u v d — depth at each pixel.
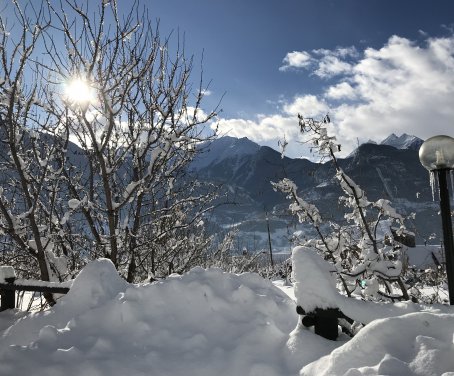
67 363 3.51
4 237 6.80
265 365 3.42
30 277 7.23
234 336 3.92
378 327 3.12
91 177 6.80
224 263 11.30
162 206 7.53
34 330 4.40
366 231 6.01
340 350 3.10
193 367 3.55
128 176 7.22
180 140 6.39
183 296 4.34
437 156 4.24
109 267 4.95
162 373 3.47
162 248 7.93
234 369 3.48
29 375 3.38
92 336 3.97
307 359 3.47
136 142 6.79
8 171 6.57
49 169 6.19
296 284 3.95
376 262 5.21
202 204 7.70
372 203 5.80
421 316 3.13
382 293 5.20
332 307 3.77
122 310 4.15
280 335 3.85
